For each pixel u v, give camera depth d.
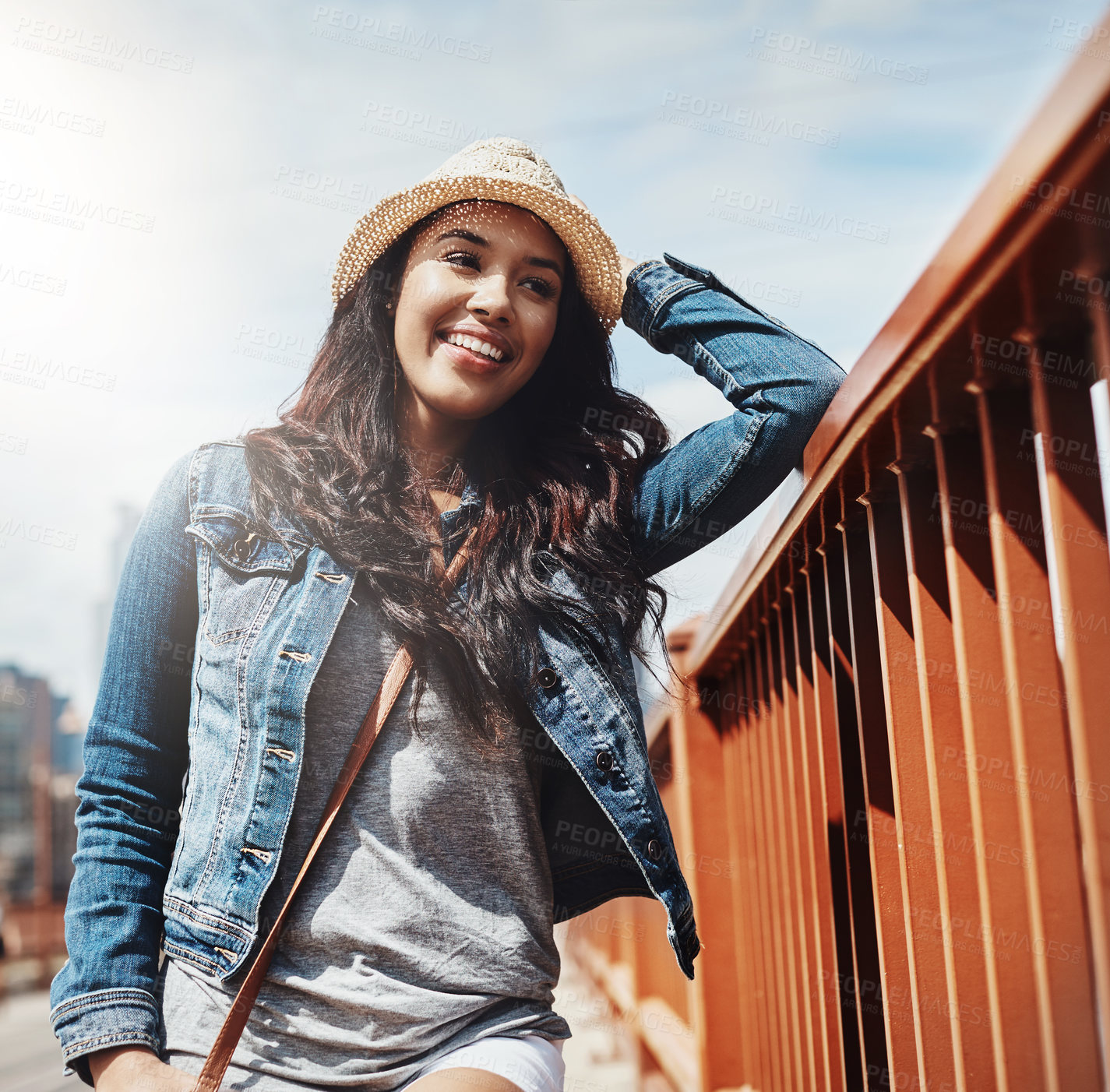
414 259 1.62
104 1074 1.19
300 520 1.43
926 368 0.99
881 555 1.38
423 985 1.24
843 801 1.60
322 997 1.21
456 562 1.49
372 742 1.31
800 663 1.84
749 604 2.20
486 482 1.59
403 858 1.28
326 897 1.25
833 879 1.66
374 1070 1.21
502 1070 1.20
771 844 2.26
